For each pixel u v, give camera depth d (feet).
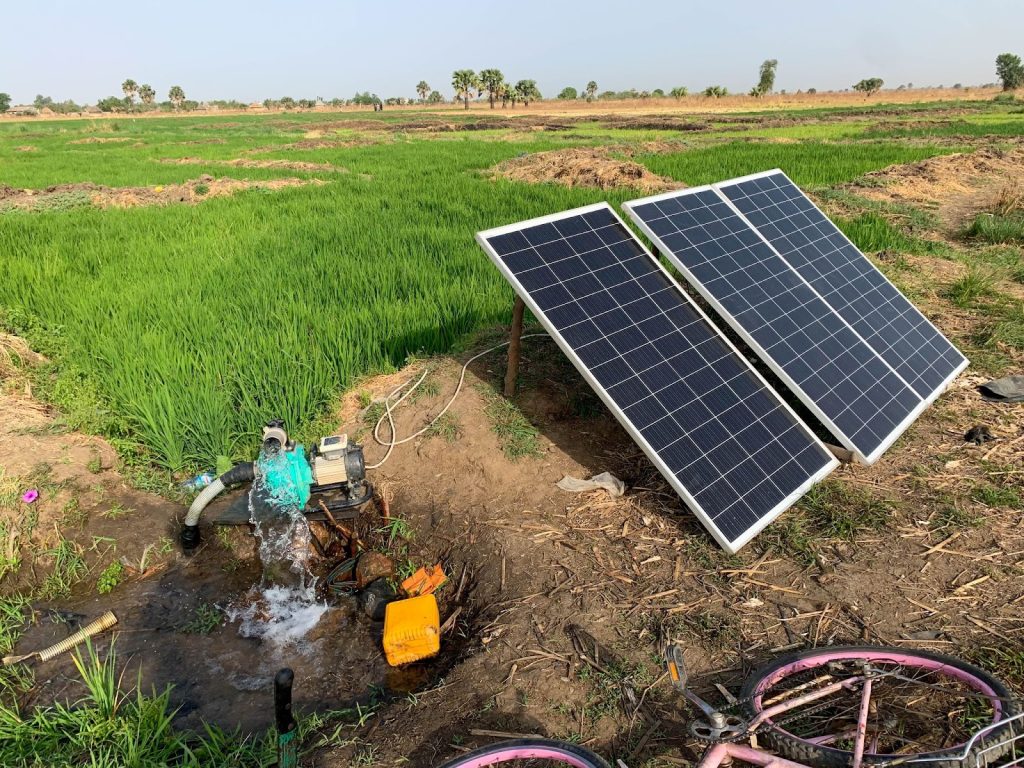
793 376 19.02
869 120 177.27
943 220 50.44
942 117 172.76
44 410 22.68
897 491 17.46
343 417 22.36
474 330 26.76
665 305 19.03
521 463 19.12
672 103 371.97
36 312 31.12
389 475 19.62
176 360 24.00
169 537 18.48
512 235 18.01
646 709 11.56
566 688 12.12
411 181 72.33
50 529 17.98
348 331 25.75
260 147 133.49
